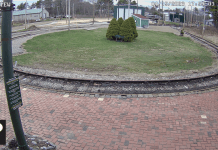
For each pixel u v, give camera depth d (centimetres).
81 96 932
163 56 1856
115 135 647
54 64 1438
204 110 802
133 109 809
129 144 604
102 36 2945
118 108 816
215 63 1622
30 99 898
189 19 7919
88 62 1528
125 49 2147
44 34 2755
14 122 508
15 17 7138
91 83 1062
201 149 579
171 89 1006
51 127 691
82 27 3916
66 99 901
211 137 631
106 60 1620
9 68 480
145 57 1786
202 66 1498
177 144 602
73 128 686
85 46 2214
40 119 738
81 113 781
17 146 573
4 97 916
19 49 1878
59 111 795
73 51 1947
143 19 4444
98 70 1312
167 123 710
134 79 1132
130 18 2709
